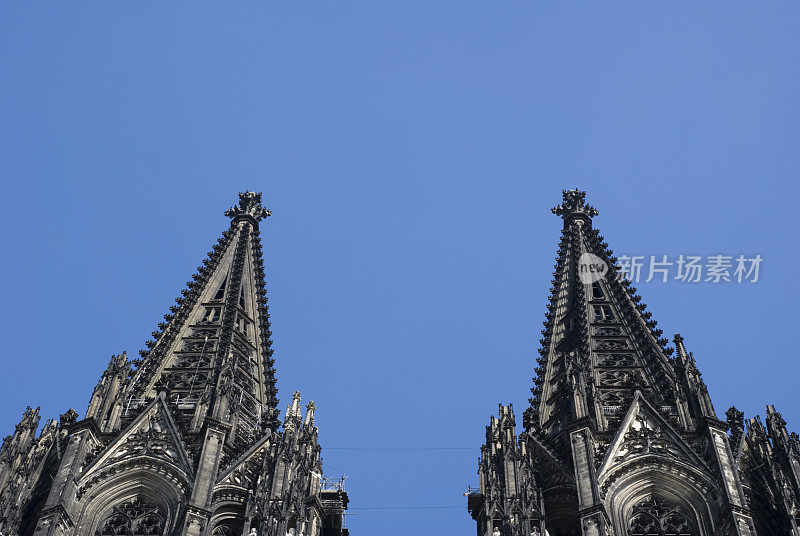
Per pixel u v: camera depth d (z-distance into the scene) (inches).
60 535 3838.6
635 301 5157.5
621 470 4079.7
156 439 4158.5
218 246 5595.5
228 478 4074.8
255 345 5034.5
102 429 4220.0
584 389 4377.5
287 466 4109.3
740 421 4279.0
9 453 4082.2
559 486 4101.9
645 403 4274.1
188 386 4579.2
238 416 4434.1
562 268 5551.2
